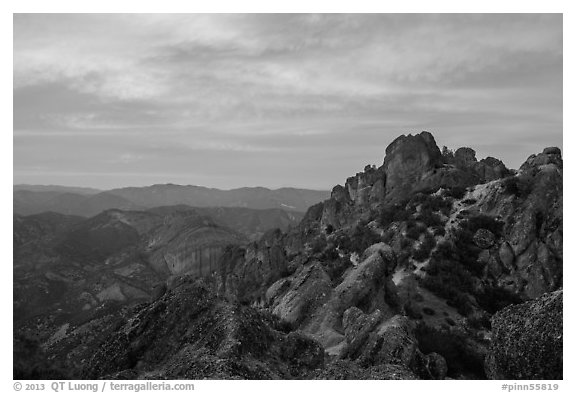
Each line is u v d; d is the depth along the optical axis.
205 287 45.91
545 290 77.12
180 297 44.94
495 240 83.62
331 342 57.78
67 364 53.41
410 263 81.81
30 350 43.31
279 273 91.94
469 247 83.31
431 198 97.25
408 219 92.25
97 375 41.72
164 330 43.31
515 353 38.38
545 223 83.25
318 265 69.81
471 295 75.38
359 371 40.16
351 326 52.62
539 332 37.81
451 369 57.41
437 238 85.38
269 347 43.03
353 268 71.50
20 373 40.22
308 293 65.50
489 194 91.50
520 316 39.62
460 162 113.62
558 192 85.62
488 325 67.69
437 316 68.56
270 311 68.06
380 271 66.56
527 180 90.06
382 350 44.12
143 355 42.25
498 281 79.44
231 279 97.50
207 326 42.75
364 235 95.31
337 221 115.31
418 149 111.81
